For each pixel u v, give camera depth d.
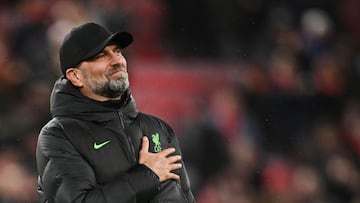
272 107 44.66
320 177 43.47
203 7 50.53
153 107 46.28
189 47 50.53
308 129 45.34
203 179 39.19
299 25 51.06
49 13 42.06
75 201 16.30
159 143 17.88
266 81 45.50
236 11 50.19
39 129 36.69
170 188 17.25
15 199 33.91
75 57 17.19
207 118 41.25
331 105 47.03
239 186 39.59
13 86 38.28
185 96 47.69
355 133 47.19
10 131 36.00
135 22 49.03
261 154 42.84
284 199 41.22
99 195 16.30
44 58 38.66
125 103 17.62
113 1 44.22
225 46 49.94
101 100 17.39
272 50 47.84
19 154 35.56
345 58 50.19
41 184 17.41
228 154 40.44
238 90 44.91
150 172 16.81
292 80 46.16
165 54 50.47
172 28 51.00
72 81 17.34
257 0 50.53
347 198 43.62
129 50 46.88
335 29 54.31
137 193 16.48
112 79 17.22
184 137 39.62
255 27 50.19
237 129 42.59
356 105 48.28
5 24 42.34
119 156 17.09
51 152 16.92
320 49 49.81
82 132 17.09
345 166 44.16
